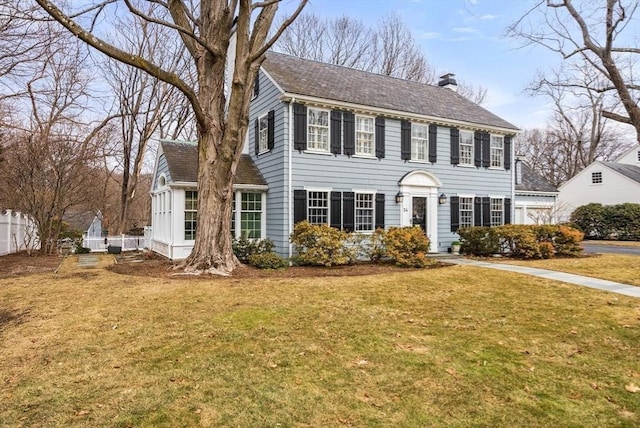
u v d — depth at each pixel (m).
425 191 15.91
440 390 3.82
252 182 14.01
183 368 4.30
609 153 39.72
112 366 4.38
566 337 5.46
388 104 15.05
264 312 6.55
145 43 23.45
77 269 11.59
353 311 6.67
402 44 32.69
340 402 3.57
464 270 11.02
